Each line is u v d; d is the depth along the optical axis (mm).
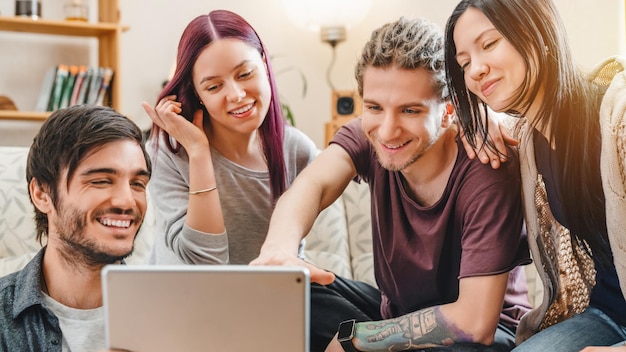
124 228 1502
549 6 1472
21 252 2281
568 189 1539
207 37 1753
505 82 1471
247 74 1767
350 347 1662
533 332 1739
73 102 3531
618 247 1476
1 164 2371
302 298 1190
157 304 1202
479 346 1596
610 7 3182
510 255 1585
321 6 3879
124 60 3814
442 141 1636
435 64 1554
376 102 1582
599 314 1668
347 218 2561
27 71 3678
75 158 1468
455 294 1712
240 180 1868
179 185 1846
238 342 1199
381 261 1781
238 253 1903
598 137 1502
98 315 1514
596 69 1551
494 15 1448
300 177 1736
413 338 1607
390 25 1599
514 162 1632
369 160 1782
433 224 1659
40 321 1487
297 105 4043
